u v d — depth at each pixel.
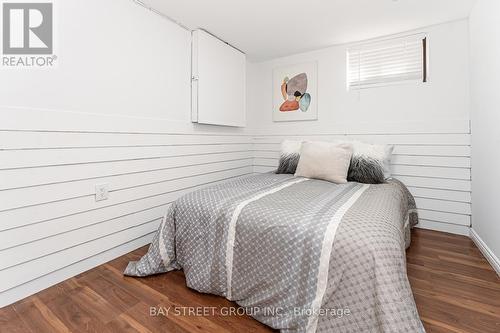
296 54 3.15
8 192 1.34
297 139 3.19
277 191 1.79
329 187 1.96
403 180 2.57
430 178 2.46
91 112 1.71
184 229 1.58
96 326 1.22
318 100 3.02
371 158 2.28
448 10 2.13
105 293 1.47
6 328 1.21
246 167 3.40
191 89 2.51
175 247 1.66
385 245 1.05
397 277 1.00
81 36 1.64
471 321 1.22
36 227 1.46
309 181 2.20
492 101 1.70
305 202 1.50
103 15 1.76
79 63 1.63
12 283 1.37
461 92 2.30
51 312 1.32
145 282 1.59
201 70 2.51
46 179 1.49
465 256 1.91
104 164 1.80
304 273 1.14
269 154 3.43
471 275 1.63
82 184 1.67
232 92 2.94
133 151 1.99
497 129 1.63
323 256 1.09
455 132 2.33
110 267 1.77
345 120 2.87
